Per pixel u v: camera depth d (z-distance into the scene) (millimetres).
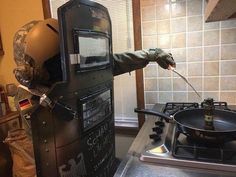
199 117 980
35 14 1692
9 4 1747
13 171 1646
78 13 735
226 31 1227
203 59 1298
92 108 845
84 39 766
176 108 1180
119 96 1593
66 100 717
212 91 1320
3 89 1912
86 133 820
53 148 722
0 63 1916
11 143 1588
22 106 767
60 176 748
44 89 795
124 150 1562
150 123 1085
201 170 672
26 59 805
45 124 698
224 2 631
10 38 1825
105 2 1498
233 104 1292
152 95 1444
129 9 1453
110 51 990
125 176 665
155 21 1344
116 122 1597
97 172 898
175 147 762
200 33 1273
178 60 1344
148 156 743
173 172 671
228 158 697
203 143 777
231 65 1255
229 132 720
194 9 1258
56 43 811
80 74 763
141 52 1129
